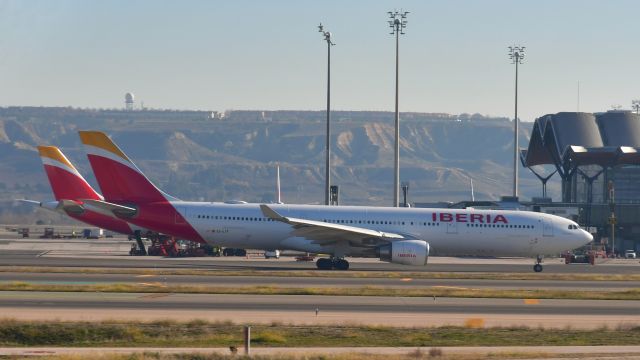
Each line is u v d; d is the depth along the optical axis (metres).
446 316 127.50
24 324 107.62
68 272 185.38
